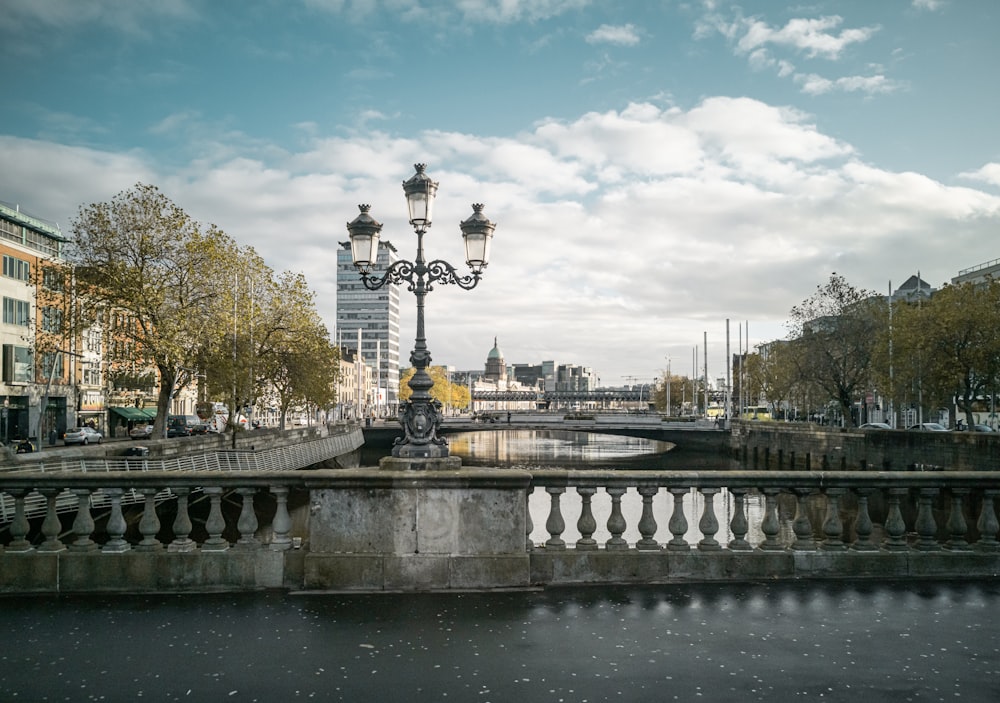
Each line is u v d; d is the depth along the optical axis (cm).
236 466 4344
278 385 6100
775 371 8156
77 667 645
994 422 5366
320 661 656
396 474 884
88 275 4025
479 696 583
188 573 888
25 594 871
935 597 849
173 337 3991
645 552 923
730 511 3766
